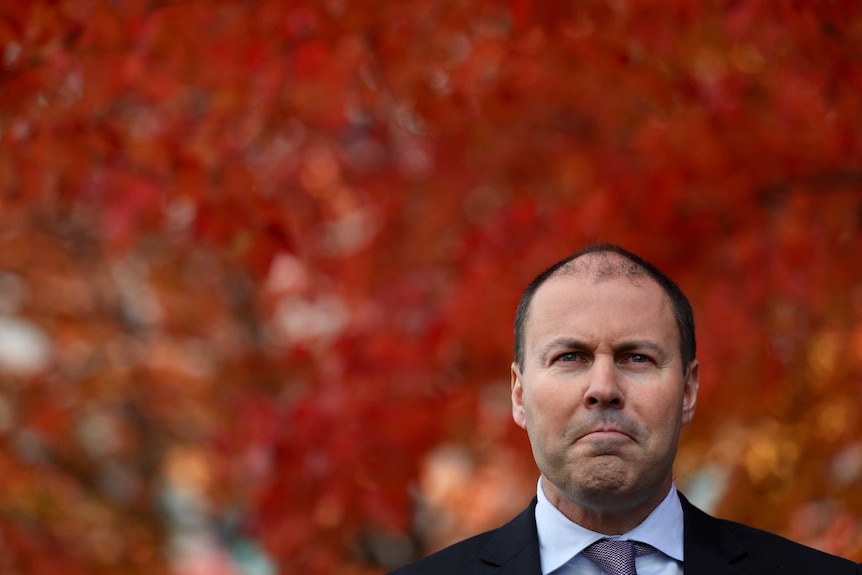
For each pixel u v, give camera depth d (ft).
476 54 28.50
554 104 30.55
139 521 48.24
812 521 32.73
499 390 34.35
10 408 44.73
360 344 33.60
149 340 47.16
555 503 15.90
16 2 24.35
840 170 27.55
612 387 14.94
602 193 29.30
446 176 34.58
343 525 35.19
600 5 26.45
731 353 29.35
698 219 28.63
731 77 27.55
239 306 46.16
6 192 27.30
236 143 28.14
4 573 38.09
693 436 33.12
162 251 43.70
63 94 25.98
